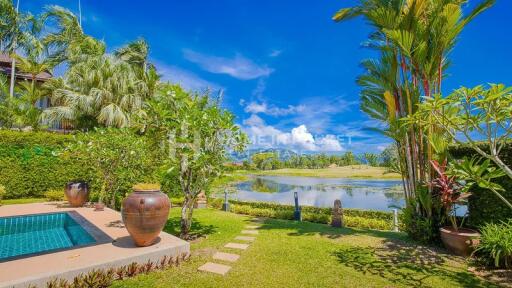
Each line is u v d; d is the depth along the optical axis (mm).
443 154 6465
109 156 9742
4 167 11125
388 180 55750
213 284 4359
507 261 5043
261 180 54625
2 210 8977
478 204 6172
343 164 102500
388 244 6723
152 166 10594
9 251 6145
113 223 7500
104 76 16094
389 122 7691
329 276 4750
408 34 6902
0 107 14805
